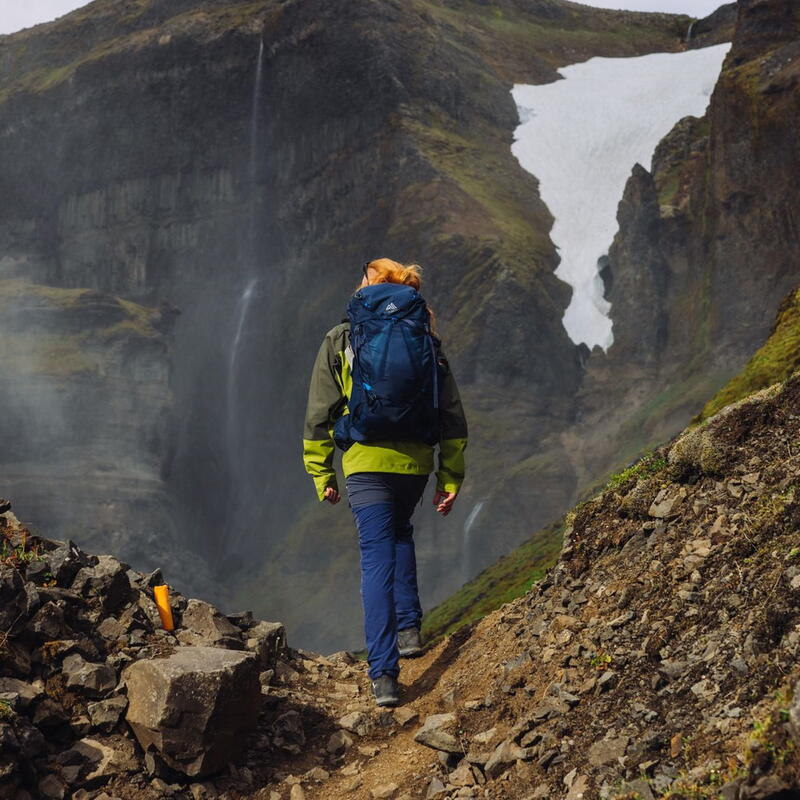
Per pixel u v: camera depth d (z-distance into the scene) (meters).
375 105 113.50
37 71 147.62
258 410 114.38
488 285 95.62
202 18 130.00
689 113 119.38
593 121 121.88
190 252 128.12
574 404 91.75
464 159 112.00
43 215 139.38
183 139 129.88
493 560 80.75
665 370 85.50
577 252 104.50
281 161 121.12
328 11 117.19
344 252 111.69
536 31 146.25
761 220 74.81
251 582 99.44
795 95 70.56
